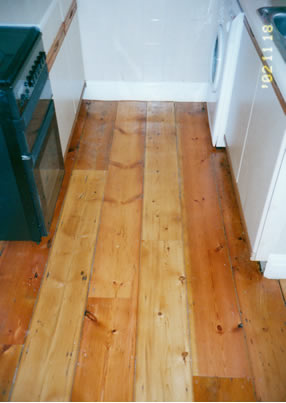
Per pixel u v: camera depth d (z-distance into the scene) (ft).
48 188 6.75
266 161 5.67
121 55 10.04
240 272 6.56
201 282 6.39
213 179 8.36
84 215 7.48
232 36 7.37
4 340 5.59
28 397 5.01
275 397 5.08
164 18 9.37
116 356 5.43
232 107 8.02
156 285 6.32
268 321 5.90
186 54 9.98
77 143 9.24
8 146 5.44
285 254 6.23
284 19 6.73
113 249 6.87
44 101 6.38
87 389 5.10
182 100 10.82
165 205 7.73
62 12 7.82
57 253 6.78
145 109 10.46
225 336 5.70
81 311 5.95
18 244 6.93
